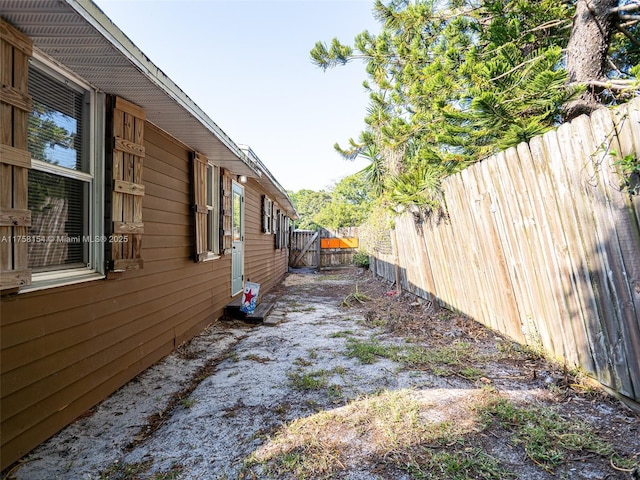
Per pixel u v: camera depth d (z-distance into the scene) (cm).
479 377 290
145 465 195
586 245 248
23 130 203
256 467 190
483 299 400
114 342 297
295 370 329
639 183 203
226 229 582
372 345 392
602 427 212
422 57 628
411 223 619
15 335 204
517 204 321
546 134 277
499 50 418
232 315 571
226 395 280
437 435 212
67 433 232
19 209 200
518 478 174
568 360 280
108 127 285
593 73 372
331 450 202
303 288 955
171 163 403
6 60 192
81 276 259
